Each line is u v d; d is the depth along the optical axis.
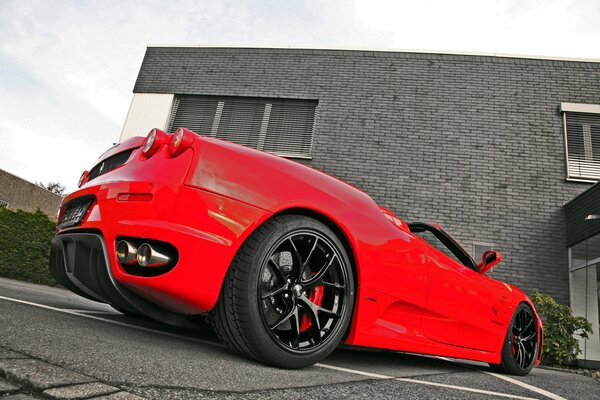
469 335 2.08
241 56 7.46
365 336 1.53
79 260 1.50
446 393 1.25
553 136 6.32
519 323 2.54
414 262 1.77
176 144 1.31
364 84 6.93
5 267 5.58
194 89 7.42
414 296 1.73
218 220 1.25
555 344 4.38
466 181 6.25
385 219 1.73
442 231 2.38
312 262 1.48
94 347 1.08
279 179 1.42
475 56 6.77
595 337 4.87
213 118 7.32
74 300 3.02
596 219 5.04
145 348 1.19
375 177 6.46
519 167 6.23
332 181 1.61
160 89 7.51
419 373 1.68
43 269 5.66
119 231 1.26
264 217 1.32
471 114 6.54
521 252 5.86
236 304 1.23
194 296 1.20
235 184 1.31
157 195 1.24
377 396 1.05
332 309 1.44
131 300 1.31
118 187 1.34
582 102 6.43
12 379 0.70
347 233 1.51
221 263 1.23
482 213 6.09
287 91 7.14
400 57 6.97
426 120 6.60
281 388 0.97
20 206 16.36
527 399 1.39
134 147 1.51
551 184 6.12
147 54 7.73
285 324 1.38
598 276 5.02
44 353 0.92
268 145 7.01
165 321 1.40
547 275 5.72
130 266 1.26
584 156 6.25
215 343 1.63
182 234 1.20
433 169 6.37
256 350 1.25
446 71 6.79
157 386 0.81
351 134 6.71
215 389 0.86
